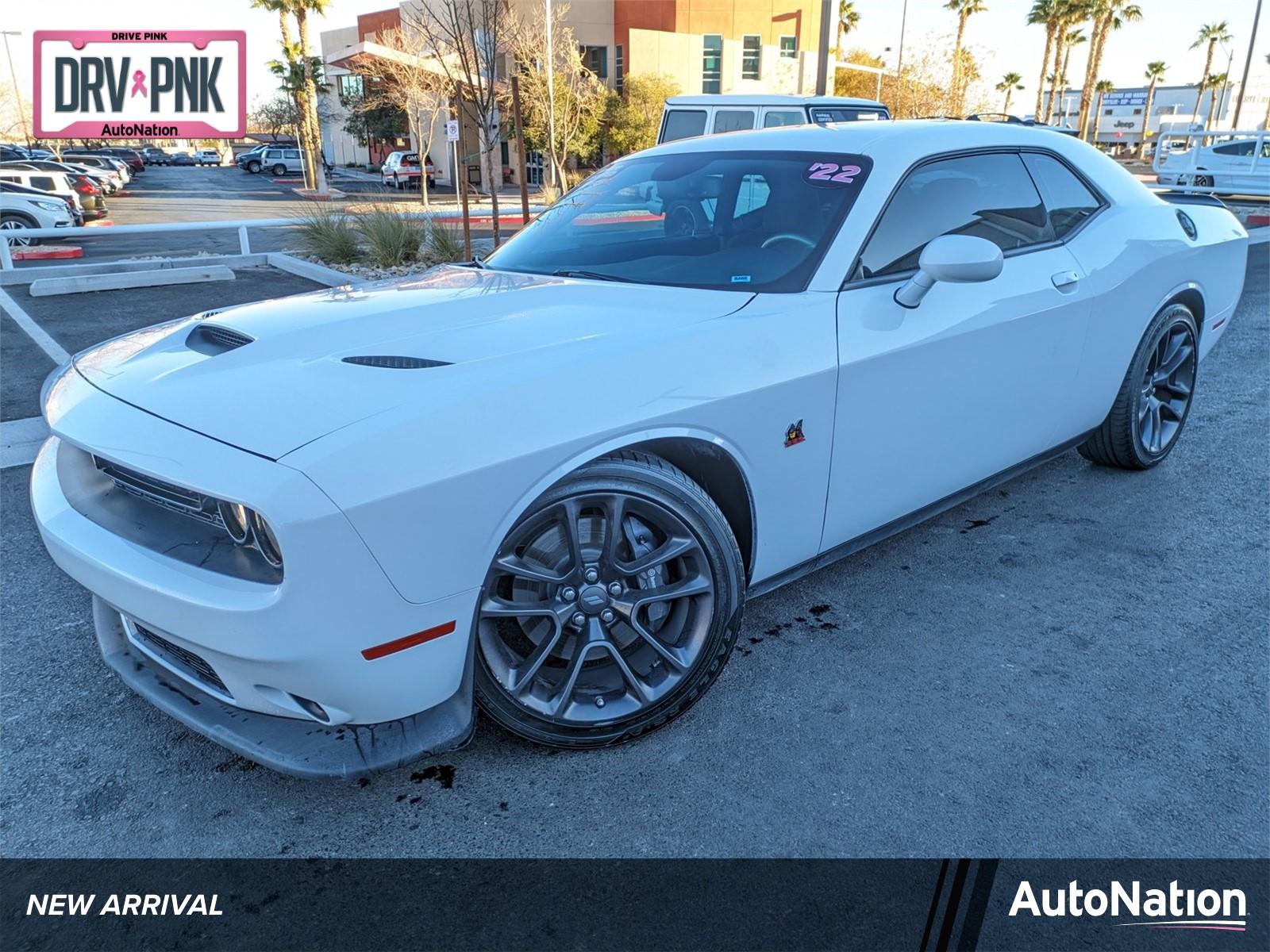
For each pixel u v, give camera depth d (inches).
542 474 78.4
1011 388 122.3
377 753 77.5
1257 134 737.6
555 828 81.3
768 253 105.9
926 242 111.2
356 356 84.4
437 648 77.4
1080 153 143.3
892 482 110.7
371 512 70.0
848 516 107.1
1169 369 159.5
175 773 89.5
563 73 1195.9
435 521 73.2
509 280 112.5
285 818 83.3
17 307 351.3
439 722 80.6
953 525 144.3
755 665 106.3
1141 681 102.0
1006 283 118.0
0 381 233.6
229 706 81.9
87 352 103.3
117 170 1582.2
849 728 94.3
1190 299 160.2
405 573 72.9
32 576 130.3
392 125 1711.4
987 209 121.2
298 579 68.9
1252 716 95.4
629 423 82.2
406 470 71.5
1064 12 1876.2
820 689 101.1
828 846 78.6
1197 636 111.1
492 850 79.0
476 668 83.2
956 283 102.5
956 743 91.6
